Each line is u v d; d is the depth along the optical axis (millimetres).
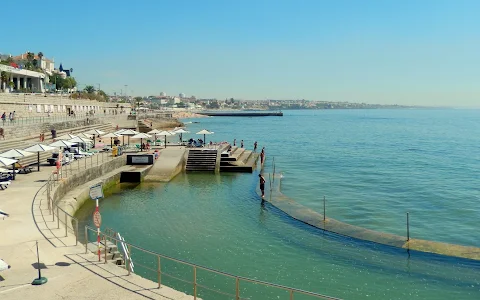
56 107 85188
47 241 17734
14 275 14219
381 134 126438
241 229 25531
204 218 28078
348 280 18359
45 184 29500
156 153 47969
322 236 24062
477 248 21703
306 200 34594
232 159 50188
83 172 34562
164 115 187250
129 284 13609
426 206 32594
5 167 34156
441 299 16609
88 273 14430
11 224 20109
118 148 47594
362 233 24297
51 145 36094
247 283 17969
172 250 21906
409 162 60969
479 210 31297
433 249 21625
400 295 16922
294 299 16547
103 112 123625
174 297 12719
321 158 65938
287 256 21094
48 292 12977
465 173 50219
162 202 32812
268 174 47375
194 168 49031
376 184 42375
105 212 29438
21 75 111500
